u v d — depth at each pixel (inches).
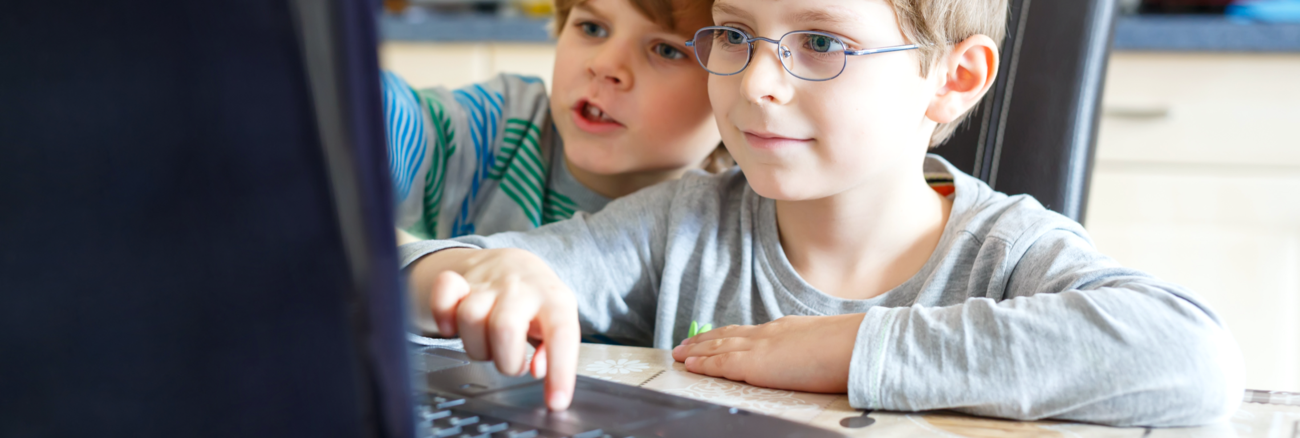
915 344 18.6
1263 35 67.6
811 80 24.7
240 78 8.7
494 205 39.8
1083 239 26.5
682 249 30.8
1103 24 34.9
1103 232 74.4
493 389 17.4
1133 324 17.9
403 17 87.8
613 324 31.5
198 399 9.5
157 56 8.7
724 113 26.6
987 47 27.8
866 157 25.6
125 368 9.4
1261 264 71.6
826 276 29.5
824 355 19.4
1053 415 17.4
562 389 16.7
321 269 9.1
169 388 9.5
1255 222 71.2
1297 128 68.6
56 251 9.3
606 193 39.1
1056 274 23.9
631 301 31.9
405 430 9.5
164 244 9.2
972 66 27.9
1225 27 68.1
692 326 28.3
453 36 82.9
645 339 32.9
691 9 32.8
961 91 28.1
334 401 9.4
